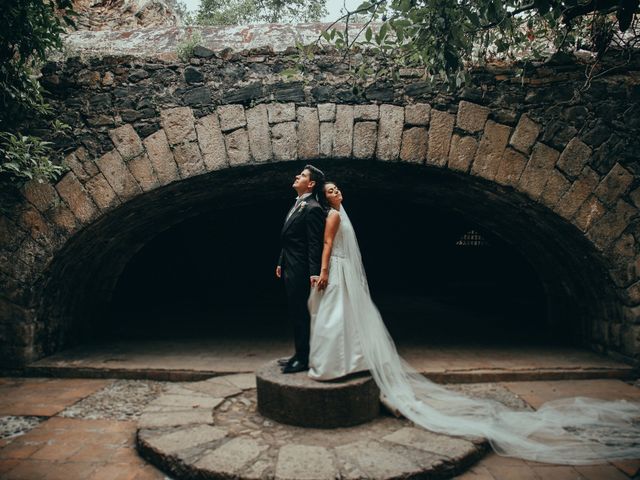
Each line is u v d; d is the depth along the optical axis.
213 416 3.64
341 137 5.12
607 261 5.20
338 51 5.15
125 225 5.93
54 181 5.15
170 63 5.16
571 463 3.11
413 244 12.88
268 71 5.16
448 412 3.70
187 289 11.80
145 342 6.50
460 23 3.52
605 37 4.65
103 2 8.07
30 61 5.20
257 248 12.20
